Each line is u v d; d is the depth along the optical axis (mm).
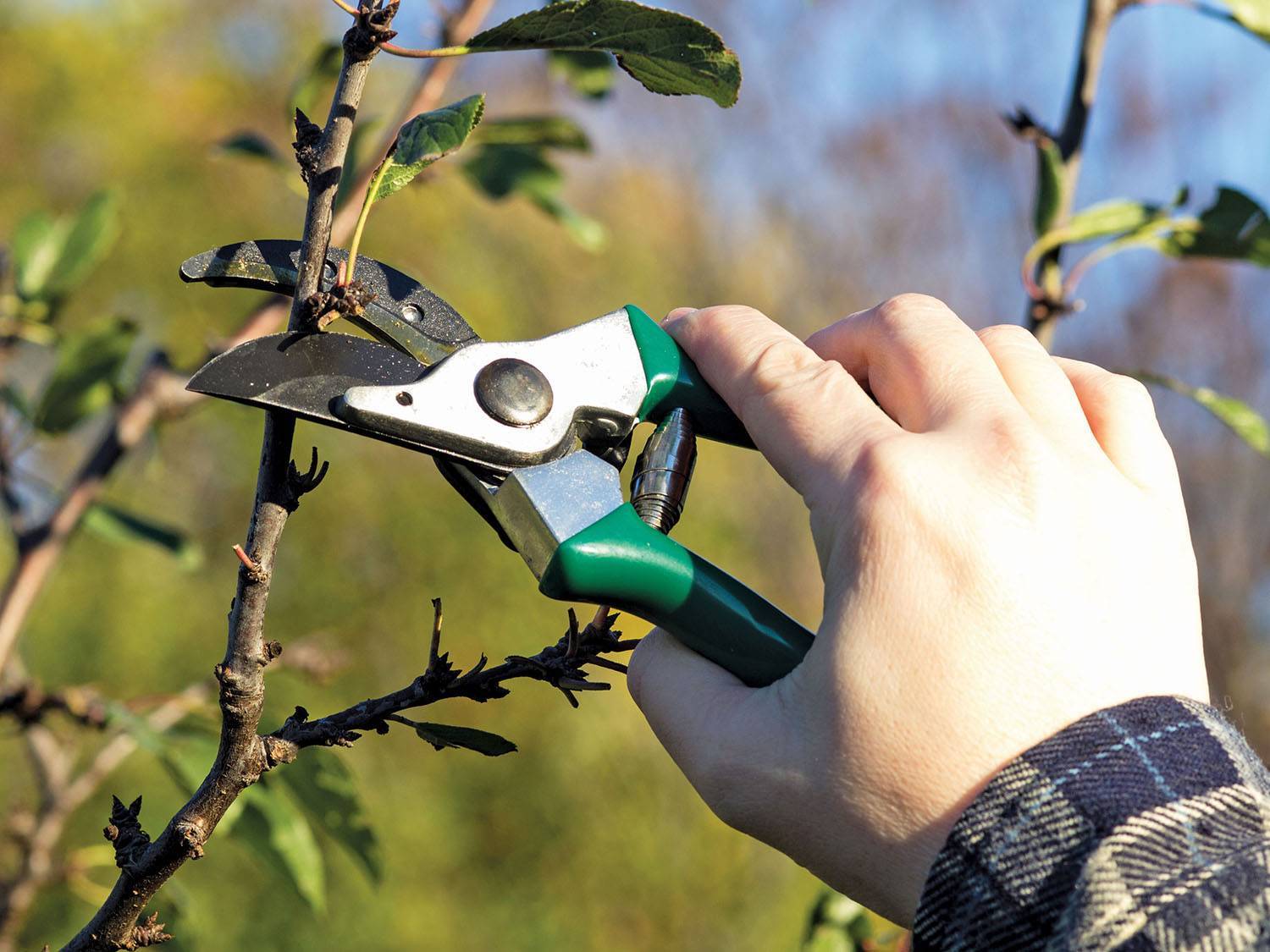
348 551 7062
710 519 7820
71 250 2344
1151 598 944
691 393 1296
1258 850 788
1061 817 826
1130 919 771
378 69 6973
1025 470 969
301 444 7051
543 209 2775
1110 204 1934
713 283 11102
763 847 6410
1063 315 1949
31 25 8242
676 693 1060
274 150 2467
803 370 1115
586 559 1068
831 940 2098
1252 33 1971
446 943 6207
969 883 838
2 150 7957
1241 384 8227
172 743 2039
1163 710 872
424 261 7348
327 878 6109
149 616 6664
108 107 8078
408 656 6848
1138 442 1065
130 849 1021
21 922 2459
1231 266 8273
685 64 1047
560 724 6871
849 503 984
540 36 1009
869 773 917
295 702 6410
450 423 1200
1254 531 6961
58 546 2334
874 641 933
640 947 6262
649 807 6676
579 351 1300
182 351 6488
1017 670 904
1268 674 6734
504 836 6672
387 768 6695
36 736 2477
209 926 5660
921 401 1077
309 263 968
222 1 8930
